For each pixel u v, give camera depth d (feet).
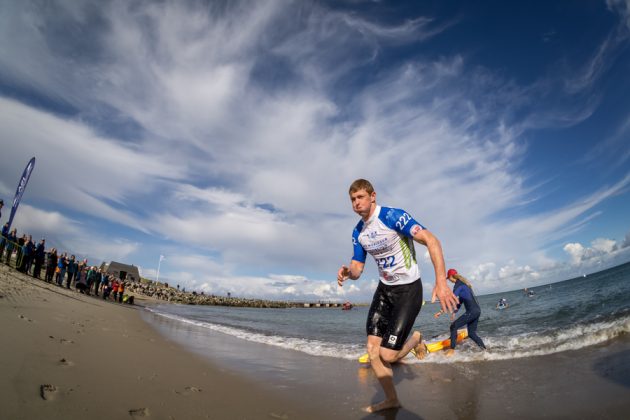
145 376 11.35
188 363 15.35
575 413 8.80
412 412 9.79
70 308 28.84
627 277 96.58
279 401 10.89
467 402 10.49
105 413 7.56
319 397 11.53
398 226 9.57
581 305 40.65
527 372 13.47
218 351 20.67
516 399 10.37
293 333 38.47
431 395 11.47
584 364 13.52
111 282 81.25
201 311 98.89
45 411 6.90
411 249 10.09
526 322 32.32
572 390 10.64
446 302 7.67
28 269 52.85
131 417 7.69
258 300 322.96
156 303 129.49
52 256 56.08
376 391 12.30
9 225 49.65
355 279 11.49
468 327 20.15
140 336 22.36
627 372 11.53
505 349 18.81
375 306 10.56
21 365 9.22
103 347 14.78
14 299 22.68
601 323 22.75
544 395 10.50
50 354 11.12
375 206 10.23
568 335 20.81
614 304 34.06
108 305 52.03
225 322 54.34
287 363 18.02
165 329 31.37
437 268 8.22
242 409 9.68
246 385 12.63
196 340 25.43
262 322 60.70
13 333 12.57
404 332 9.68
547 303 54.95
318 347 24.89
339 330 43.50
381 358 9.96
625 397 9.37
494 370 14.43
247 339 29.27
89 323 22.40
